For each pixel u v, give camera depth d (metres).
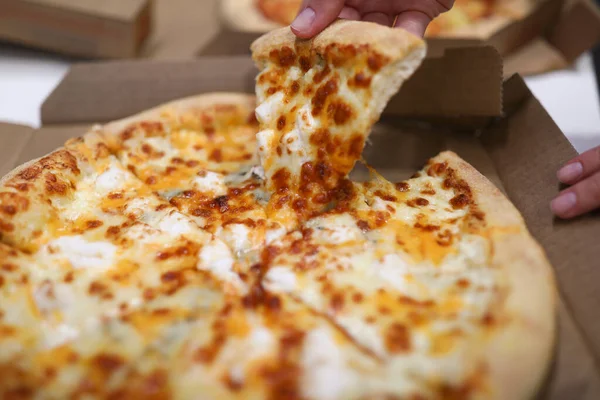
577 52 0.65
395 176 0.49
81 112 0.54
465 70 0.46
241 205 0.41
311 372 0.31
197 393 0.31
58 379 0.32
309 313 0.34
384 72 0.37
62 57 0.67
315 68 0.41
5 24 0.64
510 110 0.48
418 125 0.52
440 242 0.37
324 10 0.40
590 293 0.36
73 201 0.41
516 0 0.66
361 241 0.38
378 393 0.30
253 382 0.31
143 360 0.32
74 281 0.36
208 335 0.33
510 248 0.36
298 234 0.39
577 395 0.33
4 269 0.36
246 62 0.54
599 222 0.38
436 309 0.33
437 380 0.31
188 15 0.73
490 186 0.40
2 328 0.33
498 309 0.33
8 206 0.38
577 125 0.59
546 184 0.43
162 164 0.45
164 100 0.54
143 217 0.40
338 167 0.40
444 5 0.51
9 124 0.51
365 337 0.32
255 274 0.37
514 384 0.31
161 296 0.35
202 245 0.38
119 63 0.55
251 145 0.48
